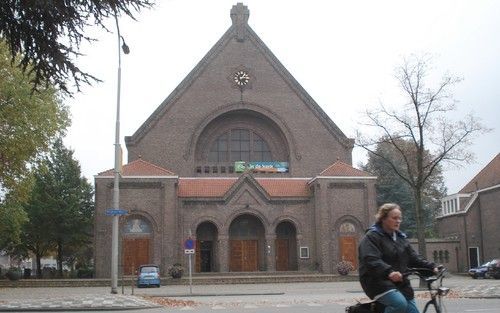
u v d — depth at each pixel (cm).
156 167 5025
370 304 757
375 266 733
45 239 5909
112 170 4900
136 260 4794
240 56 5534
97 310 2152
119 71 3256
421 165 4044
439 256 5831
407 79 4062
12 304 2323
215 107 5425
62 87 916
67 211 5847
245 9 5603
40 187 5881
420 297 2516
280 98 5525
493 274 4703
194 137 5362
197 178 5316
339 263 4784
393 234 781
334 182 5066
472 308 1923
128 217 4828
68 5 845
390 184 7775
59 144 6134
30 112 3506
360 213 5069
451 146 4025
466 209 5869
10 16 845
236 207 5059
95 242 4769
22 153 3612
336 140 5528
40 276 6056
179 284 4412
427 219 8581
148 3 897
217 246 5028
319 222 5009
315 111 5538
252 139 5566
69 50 885
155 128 5341
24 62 891
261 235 5219
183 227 5009
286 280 4528
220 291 3528
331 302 2398
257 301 2556
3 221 4150
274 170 5456
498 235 5512
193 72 5444
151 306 2252
